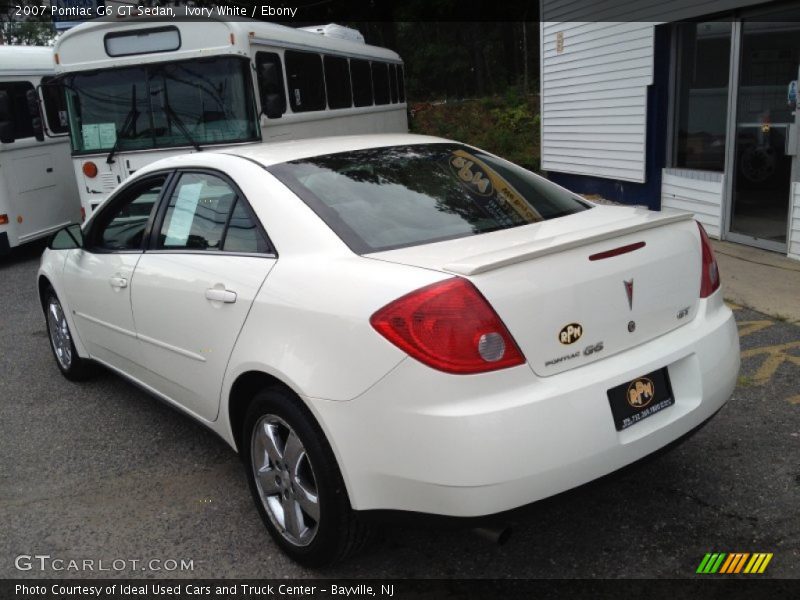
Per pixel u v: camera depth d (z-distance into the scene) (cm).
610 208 352
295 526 306
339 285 278
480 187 352
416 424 250
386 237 305
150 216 404
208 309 336
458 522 252
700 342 302
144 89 872
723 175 809
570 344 266
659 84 913
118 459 421
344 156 361
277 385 301
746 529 315
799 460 365
